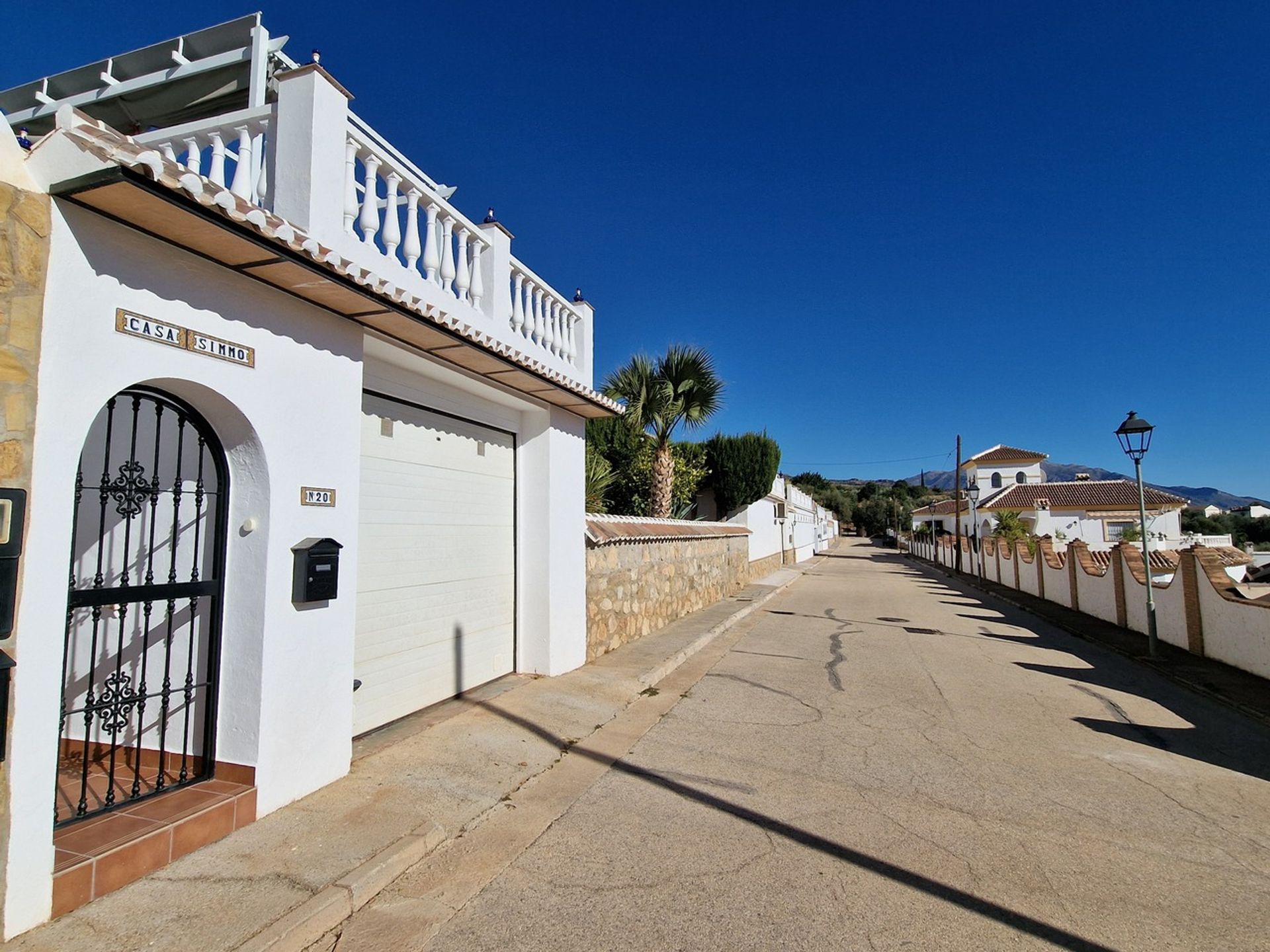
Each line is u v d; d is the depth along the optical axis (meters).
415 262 5.91
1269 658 8.90
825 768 5.49
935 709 7.43
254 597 4.04
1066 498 48.19
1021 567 22.17
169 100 7.77
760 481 23.86
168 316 3.48
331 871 3.50
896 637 12.70
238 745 4.02
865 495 110.81
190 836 3.54
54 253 2.97
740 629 13.45
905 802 4.83
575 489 8.63
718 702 7.59
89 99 7.79
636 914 3.37
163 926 2.96
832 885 3.66
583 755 5.73
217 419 3.99
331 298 4.30
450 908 3.41
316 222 4.64
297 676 4.23
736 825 4.41
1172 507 45.12
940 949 3.10
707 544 16.58
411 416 6.25
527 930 3.23
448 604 6.72
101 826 3.43
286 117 4.76
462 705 6.51
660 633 11.80
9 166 2.85
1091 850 4.13
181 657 4.28
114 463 4.54
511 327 7.45
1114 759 5.86
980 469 65.56
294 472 4.23
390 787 4.57
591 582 9.48
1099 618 15.26
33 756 2.83
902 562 44.44
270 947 2.91
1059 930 3.26
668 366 16.50
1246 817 4.67
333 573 4.39
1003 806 4.79
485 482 7.46
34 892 2.84
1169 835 4.36
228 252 3.60
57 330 2.97
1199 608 10.83
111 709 3.58
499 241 7.03
